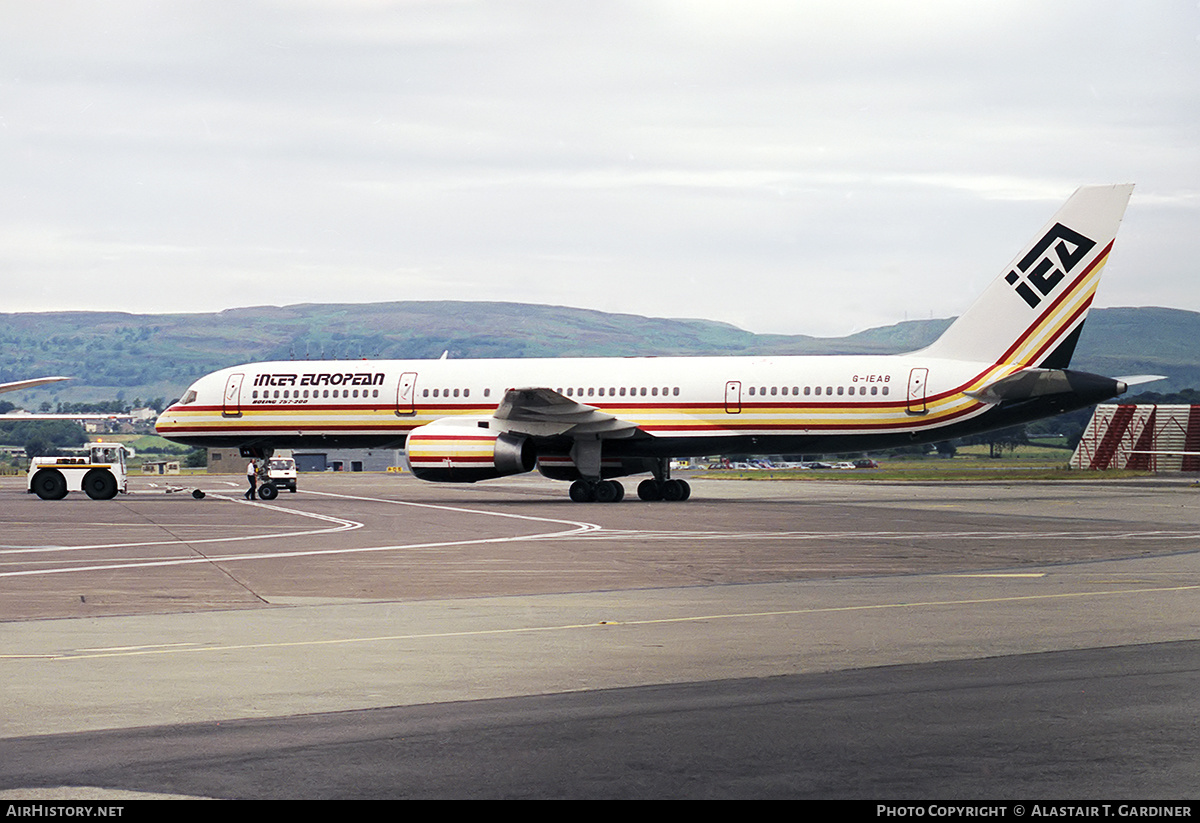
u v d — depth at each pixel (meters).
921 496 143.50
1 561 63.94
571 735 25.78
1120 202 118.81
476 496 149.88
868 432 122.19
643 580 55.16
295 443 137.38
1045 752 24.31
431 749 24.69
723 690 30.34
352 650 36.31
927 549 69.88
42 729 26.45
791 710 28.03
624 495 150.00
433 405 132.38
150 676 32.34
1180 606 45.44
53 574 57.78
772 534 81.75
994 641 37.62
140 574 57.78
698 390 125.31
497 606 46.34
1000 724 26.61
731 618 42.75
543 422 122.62
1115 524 90.88
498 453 122.38
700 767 23.34
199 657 35.22
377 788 22.08
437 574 57.72
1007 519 96.94
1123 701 28.88
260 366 139.00
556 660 34.56
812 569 59.59
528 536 80.81
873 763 23.55
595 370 129.00
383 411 133.62
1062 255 120.25
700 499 136.00
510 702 29.03
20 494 156.38
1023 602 46.69
